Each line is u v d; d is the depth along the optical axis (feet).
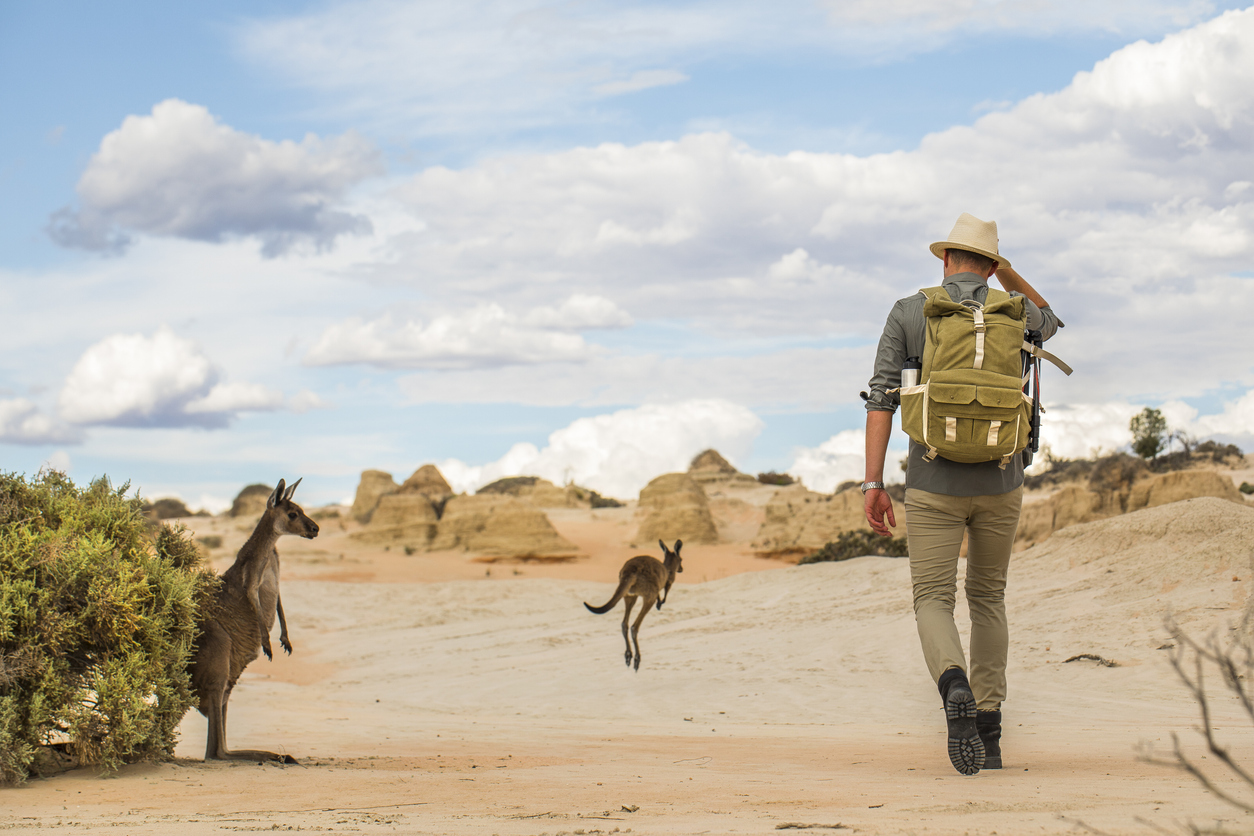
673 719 42.52
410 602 125.08
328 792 16.42
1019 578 74.54
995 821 10.36
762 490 414.21
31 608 19.30
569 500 418.31
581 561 274.36
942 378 14.39
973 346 14.43
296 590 130.93
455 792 16.21
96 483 22.81
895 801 12.52
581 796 15.28
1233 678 7.07
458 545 285.43
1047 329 16.71
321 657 86.63
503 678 63.10
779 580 107.04
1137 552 69.87
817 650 63.10
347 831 11.53
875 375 15.98
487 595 128.16
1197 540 68.49
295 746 29.14
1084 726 29.50
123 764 20.11
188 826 12.34
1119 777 14.39
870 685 50.24
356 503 399.85
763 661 61.05
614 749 26.61
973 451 14.48
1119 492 119.75
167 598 20.97
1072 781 13.88
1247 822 9.04
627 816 12.66
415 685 63.05
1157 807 10.91
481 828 11.61
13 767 18.01
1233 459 273.95
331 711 46.57
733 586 109.50
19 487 21.70
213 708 21.99
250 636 22.81
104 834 11.63
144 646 20.74
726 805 13.42
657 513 301.84
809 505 284.61
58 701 19.12
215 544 268.62
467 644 86.74
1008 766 16.51
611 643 78.79
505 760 23.63
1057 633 55.42
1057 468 283.38
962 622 63.87
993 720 16.17
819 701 46.11
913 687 48.62
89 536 21.04
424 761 23.30
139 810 14.47
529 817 12.79
